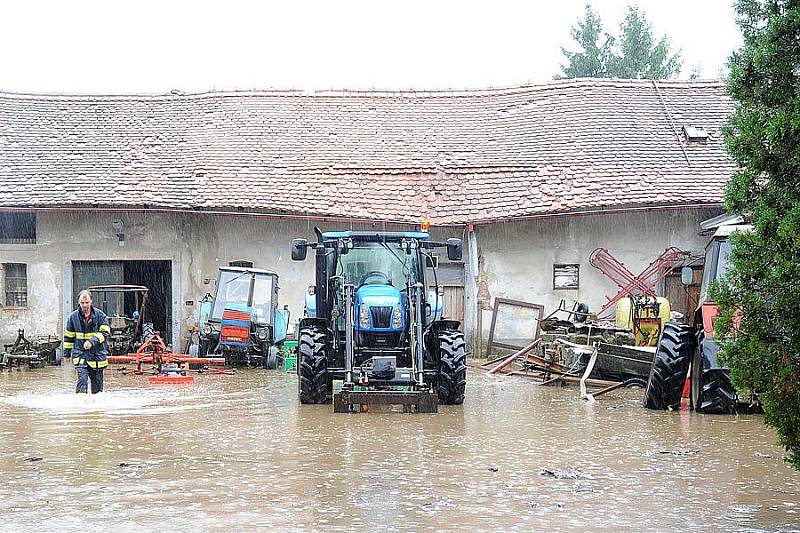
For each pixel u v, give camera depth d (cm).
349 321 1328
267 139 2644
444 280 2412
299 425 1156
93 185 2384
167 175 2447
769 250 646
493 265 2402
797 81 680
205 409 1317
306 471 858
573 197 2330
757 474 862
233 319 2014
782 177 667
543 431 1124
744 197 679
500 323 2394
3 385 1683
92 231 2388
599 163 2455
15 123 2666
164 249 2391
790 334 645
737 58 719
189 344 2375
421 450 977
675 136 2577
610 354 1636
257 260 2402
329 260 1463
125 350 2141
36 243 2383
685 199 2284
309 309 1692
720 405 1292
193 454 944
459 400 1387
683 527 670
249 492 769
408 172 2502
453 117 2797
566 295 2380
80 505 723
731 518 696
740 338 661
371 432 1101
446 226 2362
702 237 2364
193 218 2397
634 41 5331
